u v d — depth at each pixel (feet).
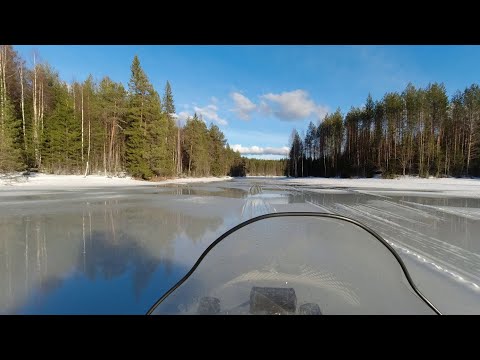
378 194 49.08
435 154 105.50
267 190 60.75
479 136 99.71
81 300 8.61
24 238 16.98
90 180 76.38
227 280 6.85
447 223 21.99
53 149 84.12
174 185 81.25
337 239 10.68
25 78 84.02
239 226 6.42
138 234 18.08
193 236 17.57
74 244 15.61
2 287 9.64
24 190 51.90
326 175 163.63
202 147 161.99
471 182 77.20
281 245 9.86
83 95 101.04
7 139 63.46
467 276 10.60
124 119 99.60
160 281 10.23
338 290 6.32
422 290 9.27
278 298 5.83
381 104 124.98
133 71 90.07
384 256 8.46
